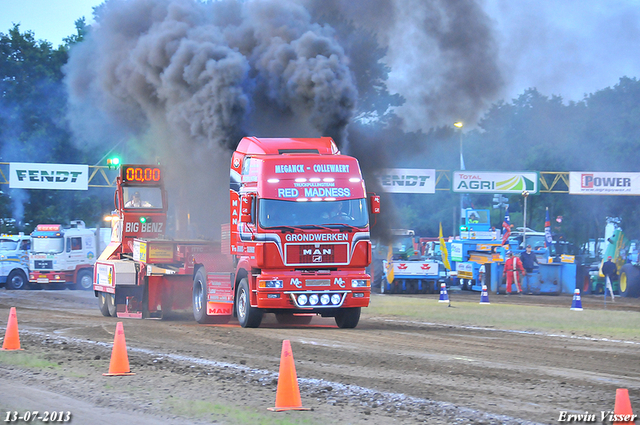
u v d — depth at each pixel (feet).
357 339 63.82
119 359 45.91
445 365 49.93
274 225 68.18
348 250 69.56
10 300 124.98
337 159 70.79
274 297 68.03
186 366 49.21
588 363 51.65
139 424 32.91
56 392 40.11
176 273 83.30
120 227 99.25
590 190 188.14
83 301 125.49
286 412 35.53
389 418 34.55
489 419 34.55
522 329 74.84
